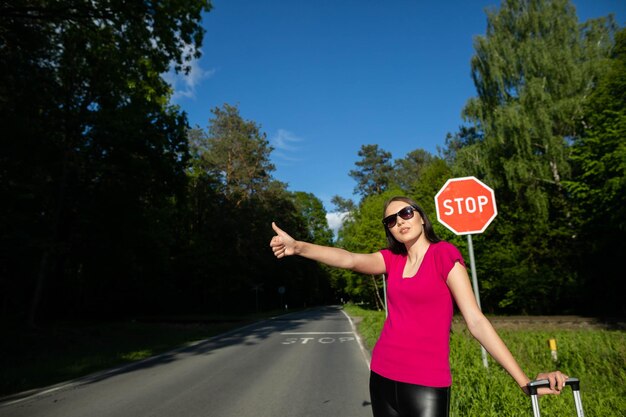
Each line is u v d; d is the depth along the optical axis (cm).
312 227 7212
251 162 4569
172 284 4228
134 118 2055
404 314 185
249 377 829
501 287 2366
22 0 1373
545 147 2308
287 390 704
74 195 2186
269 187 4656
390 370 180
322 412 569
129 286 3859
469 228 580
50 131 1838
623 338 832
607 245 2031
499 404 392
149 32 1495
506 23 2680
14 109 1595
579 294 2189
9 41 1447
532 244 2384
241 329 2103
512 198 2595
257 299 5025
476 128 2684
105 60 1636
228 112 4591
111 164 2122
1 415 594
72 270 3456
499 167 2522
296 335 1675
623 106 1830
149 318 3450
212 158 4297
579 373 640
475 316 166
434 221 2541
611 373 605
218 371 908
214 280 4331
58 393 728
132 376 877
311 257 209
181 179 2372
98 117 1945
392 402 178
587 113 2016
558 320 1728
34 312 1967
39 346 1445
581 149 2023
